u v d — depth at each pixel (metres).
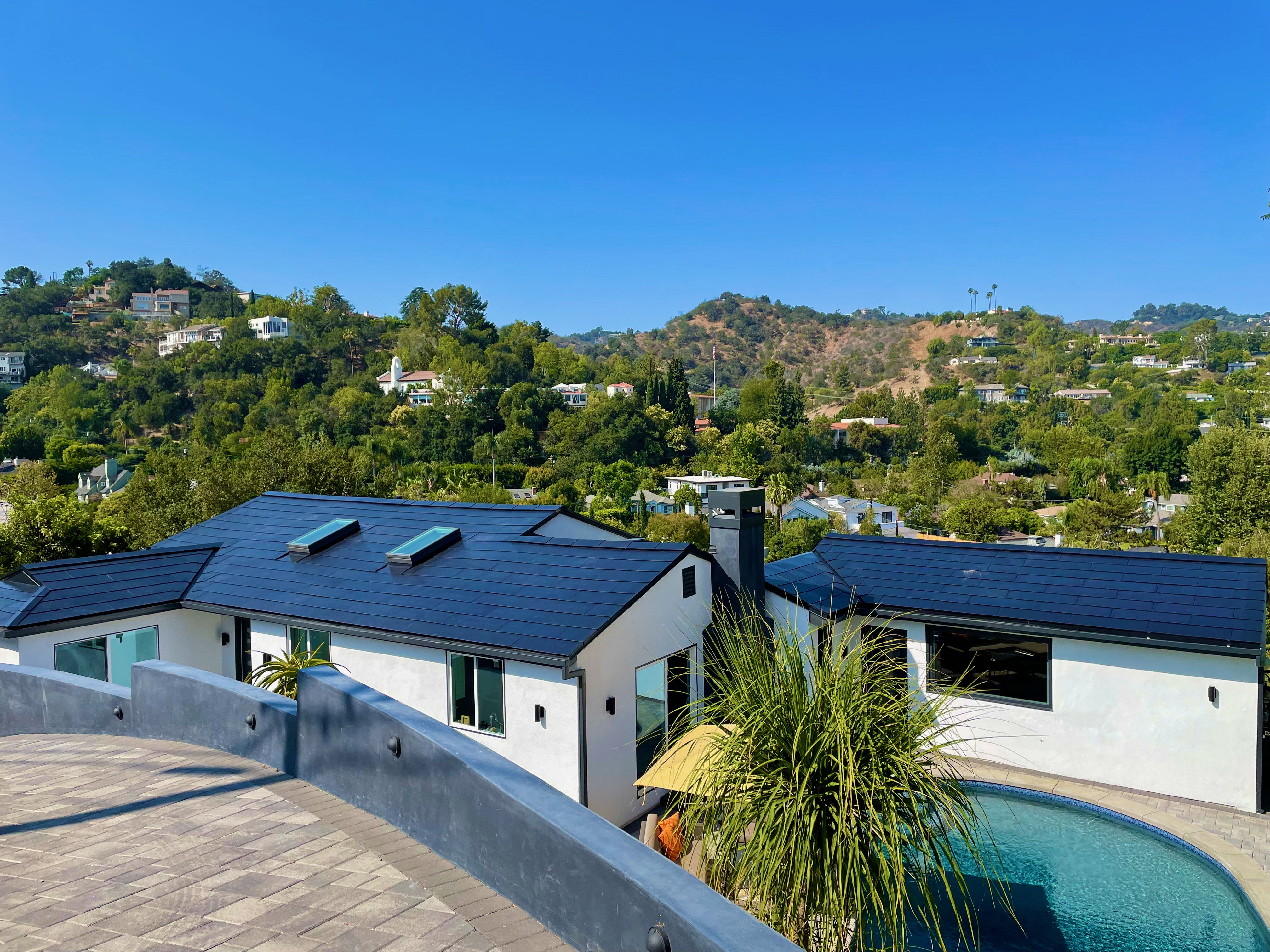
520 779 3.98
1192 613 11.61
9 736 7.89
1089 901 8.91
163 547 16.09
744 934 2.75
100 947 3.38
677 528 56.28
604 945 3.26
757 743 6.13
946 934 8.20
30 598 12.44
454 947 3.38
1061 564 13.59
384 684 11.95
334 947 3.36
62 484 92.56
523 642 10.38
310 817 4.85
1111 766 11.88
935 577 13.89
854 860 5.42
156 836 4.61
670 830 8.38
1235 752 11.08
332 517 16.81
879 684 6.32
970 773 12.29
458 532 14.60
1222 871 9.45
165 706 6.80
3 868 4.26
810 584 13.94
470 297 173.38
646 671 11.60
